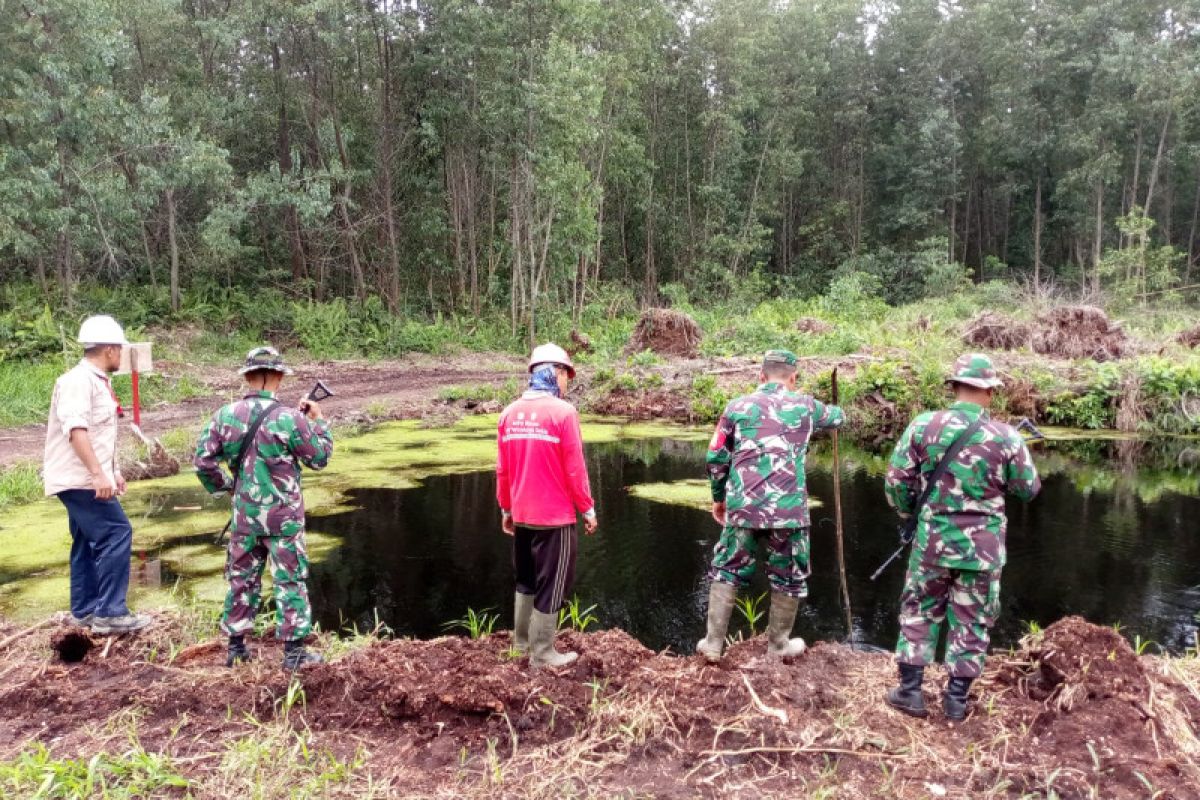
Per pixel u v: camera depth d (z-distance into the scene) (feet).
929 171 115.24
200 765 10.34
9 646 13.99
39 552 21.17
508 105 72.95
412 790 9.86
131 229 65.26
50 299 60.23
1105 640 12.14
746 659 13.24
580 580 20.08
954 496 10.99
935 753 10.55
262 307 71.72
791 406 12.50
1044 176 121.49
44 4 53.83
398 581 19.84
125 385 45.29
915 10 123.24
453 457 34.37
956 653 11.16
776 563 12.70
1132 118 101.45
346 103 81.05
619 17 82.43
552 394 12.46
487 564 21.08
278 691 12.06
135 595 18.03
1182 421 42.01
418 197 84.38
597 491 29.25
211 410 42.52
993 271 130.31
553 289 82.94
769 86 109.50
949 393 44.83
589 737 11.01
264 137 80.38
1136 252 86.02
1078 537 23.71
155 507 26.05
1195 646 16.21
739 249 103.65
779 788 9.93
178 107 67.92
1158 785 9.64
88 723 11.40
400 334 71.67
